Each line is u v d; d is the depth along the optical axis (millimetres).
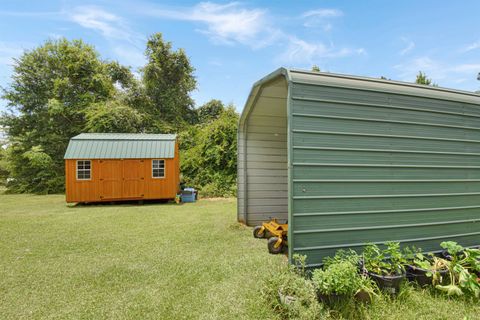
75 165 8844
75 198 8789
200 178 12102
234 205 8750
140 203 9250
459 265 2623
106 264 3381
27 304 2436
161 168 9453
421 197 3143
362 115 2898
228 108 14117
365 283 2355
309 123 2695
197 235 4758
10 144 14539
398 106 3062
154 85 17594
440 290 2516
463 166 3398
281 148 5758
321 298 2229
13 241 4418
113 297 2553
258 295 2471
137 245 4172
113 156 9078
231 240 4434
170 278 2957
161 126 16422
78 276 3027
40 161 13664
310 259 2654
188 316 2225
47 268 3260
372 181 2918
